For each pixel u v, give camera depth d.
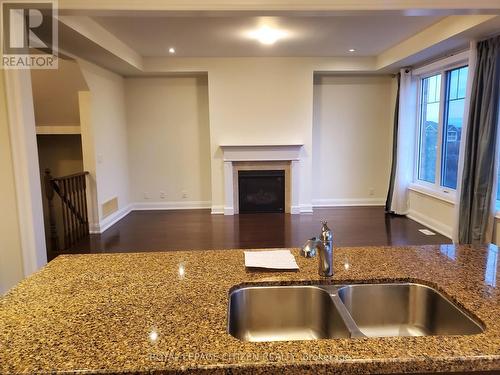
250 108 6.31
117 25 4.12
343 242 4.79
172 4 2.82
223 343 1.09
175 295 1.42
